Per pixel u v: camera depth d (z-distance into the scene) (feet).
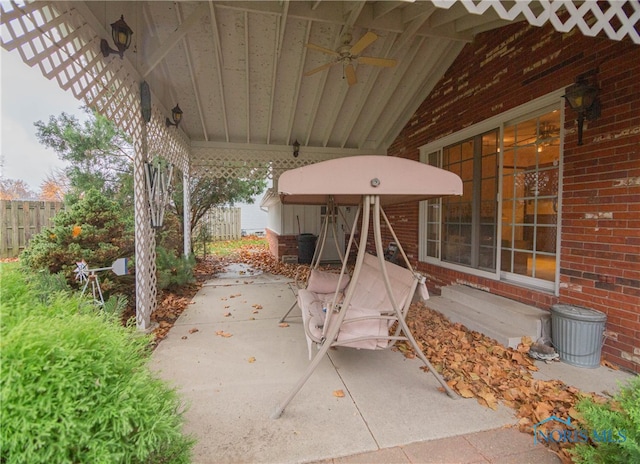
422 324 12.33
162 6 11.98
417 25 12.16
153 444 3.62
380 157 7.03
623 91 8.55
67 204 18.42
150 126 12.90
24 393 3.06
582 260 9.68
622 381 8.11
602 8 8.71
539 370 8.77
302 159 23.44
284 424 6.55
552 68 10.53
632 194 8.43
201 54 14.58
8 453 2.98
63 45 7.16
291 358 9.62
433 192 7.15
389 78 17.04
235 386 8.00
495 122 13.15
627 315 8.59
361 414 6.89
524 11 4.96
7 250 20.61
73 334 3.60
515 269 12.64
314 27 13.65
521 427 6.41
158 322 12.60
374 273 10.85
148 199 12.43
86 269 10.43
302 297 10.92
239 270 24.79
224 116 18.80
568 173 10.06
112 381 3.67
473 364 9.09
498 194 13.28
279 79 16.84
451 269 16.15
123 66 9.95
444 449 5.88
